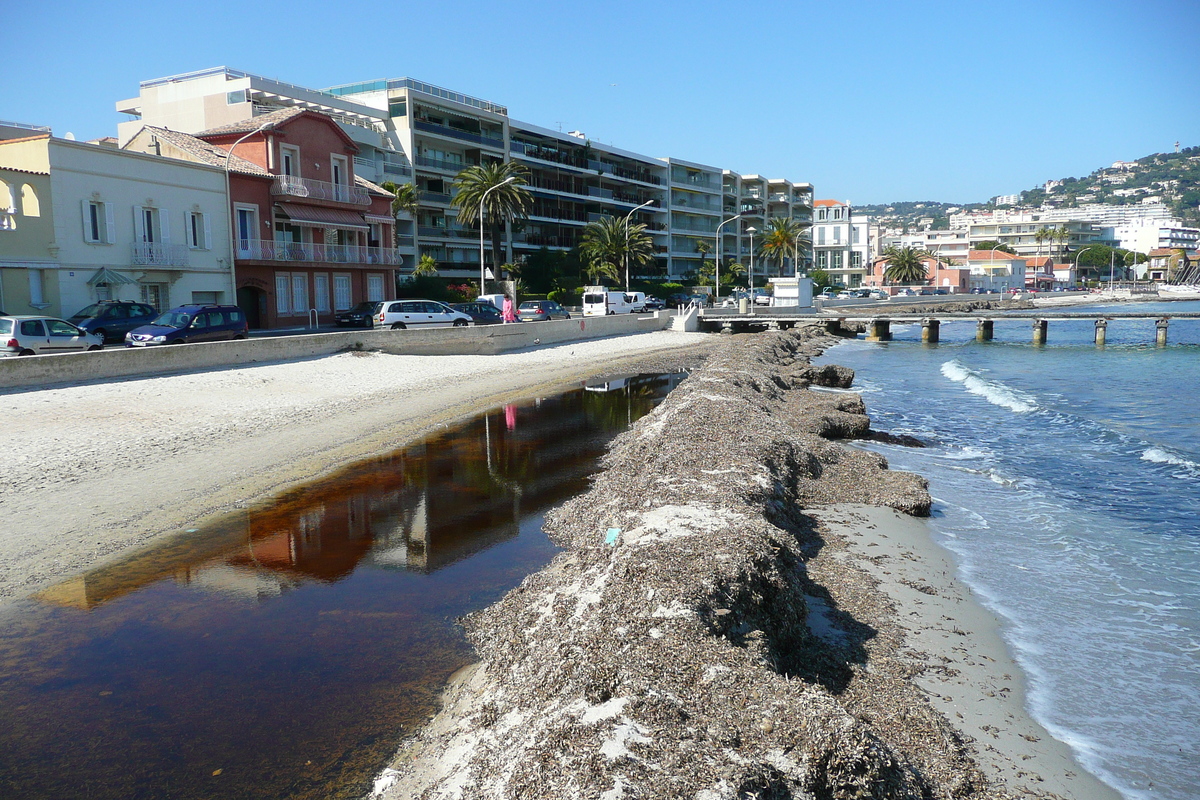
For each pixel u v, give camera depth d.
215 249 40.38
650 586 6.91
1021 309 100.69
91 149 34.09
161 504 11.65
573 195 88.81
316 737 5.79
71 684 6.55
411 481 13.50
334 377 25.41
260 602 8.29
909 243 188.25
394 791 5.11
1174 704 6.80
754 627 6.88
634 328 52.78
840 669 7.09
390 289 53.22
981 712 6.57
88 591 8.52
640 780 4.42
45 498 11.73
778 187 133.38
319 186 46.09
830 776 4.73
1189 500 13.63
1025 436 19.91
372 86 70.00
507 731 5.42
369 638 7.43
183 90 59.03
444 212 72.94
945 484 14.71
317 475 13.82
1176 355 45.47
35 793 5.15
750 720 5.09
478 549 10.02
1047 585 9.51
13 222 31.41
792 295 71.50
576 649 6.10
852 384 31.09
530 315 52.91
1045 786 5.59
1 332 24.05
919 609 8.63
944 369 37.47
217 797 5.11
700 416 15.59
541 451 16.05
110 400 18.66
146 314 32.25
